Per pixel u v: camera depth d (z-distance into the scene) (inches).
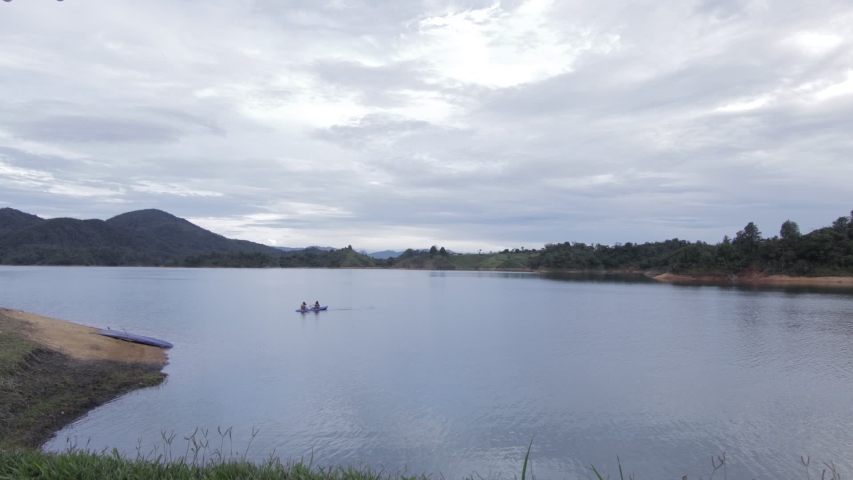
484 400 938.7
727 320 2167.8
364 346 1496.1
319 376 1103.0
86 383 950.4
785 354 1390.3
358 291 4276.6
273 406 888.3
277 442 729.6
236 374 1111.6
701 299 3324.3
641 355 1370.6
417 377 1102.4
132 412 839.1
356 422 816.3
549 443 745.0
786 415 868.6
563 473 654.5
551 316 2361.0
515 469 662.5
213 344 1488.7
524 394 979.9
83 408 845.8
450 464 672.4
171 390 974.4
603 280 6412.4
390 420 827.4
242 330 1807.3
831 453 712.4
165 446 692.7
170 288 4165.8
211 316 2220.7
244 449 700.0
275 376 1098.1
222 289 4229.8
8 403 775.1
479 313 2497.5
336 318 2256.4
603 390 1010.1
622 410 889.5
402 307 2834.6
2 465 330.3
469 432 781.9
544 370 1178.0
